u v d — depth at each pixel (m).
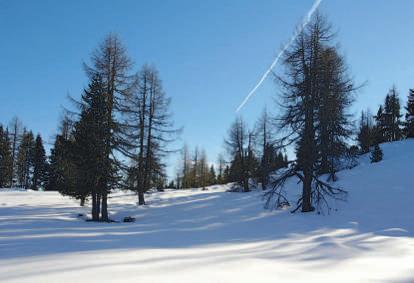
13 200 34.62
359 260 8.45
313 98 21.64
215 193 39.00
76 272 6.49
